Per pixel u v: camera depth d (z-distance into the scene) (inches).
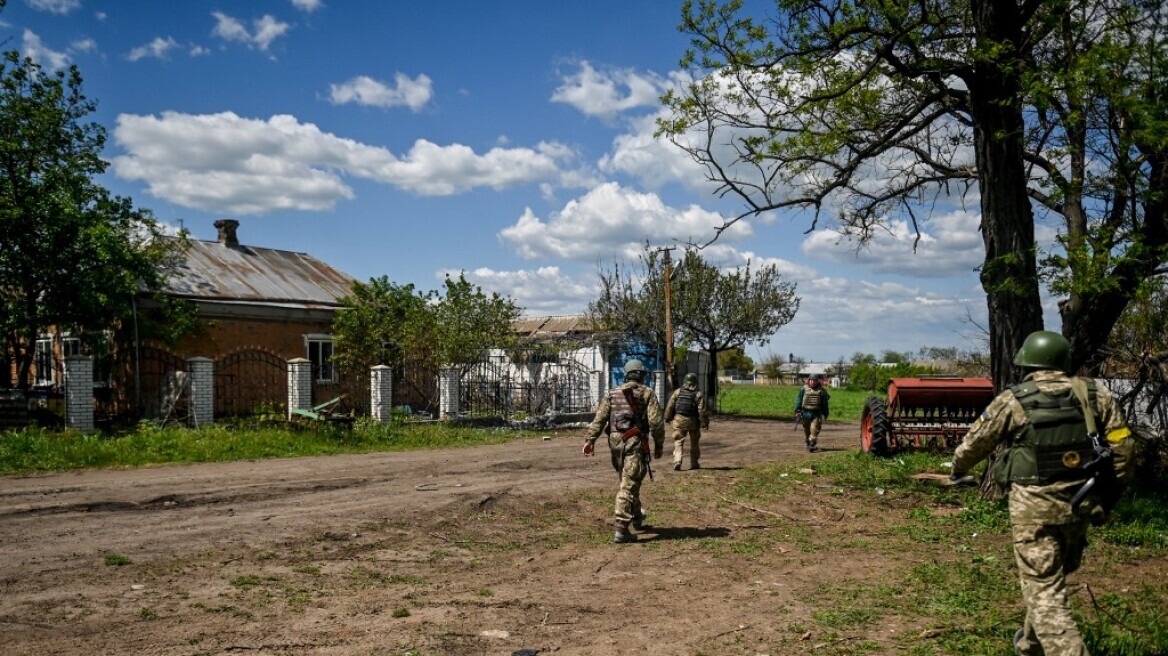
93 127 768.3
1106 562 284.2
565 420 1011.3
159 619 206.5
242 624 204.2
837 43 414.0
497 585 252.7
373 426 774.5
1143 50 341.1
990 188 388.8
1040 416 155.7
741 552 306.0
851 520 375.9
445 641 193.8
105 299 726.5
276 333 956.6
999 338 394.6
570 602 233.3
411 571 269.1
